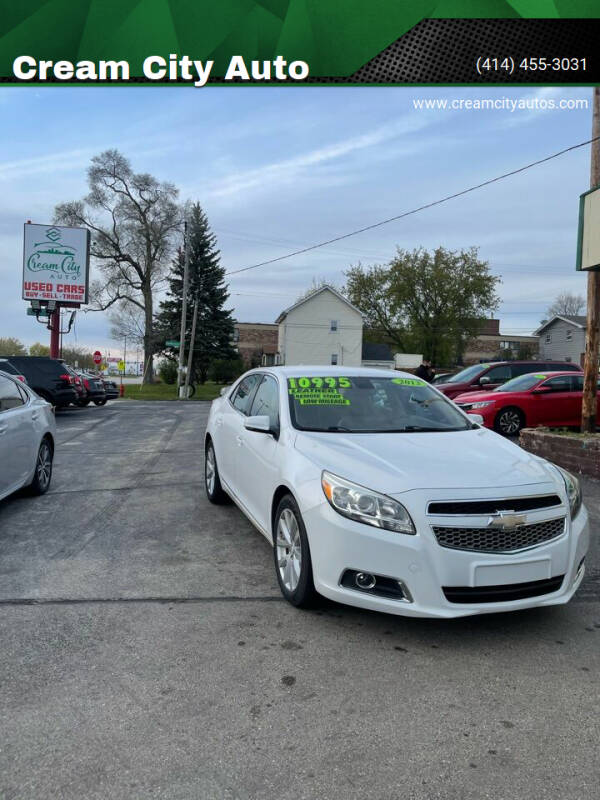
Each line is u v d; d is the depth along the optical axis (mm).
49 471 7316
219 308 49750
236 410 5852
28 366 17938
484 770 2316
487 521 3256
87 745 2439
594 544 5234
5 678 2941
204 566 4617
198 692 2842
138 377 83875
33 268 28656
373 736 2525
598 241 8680
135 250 50906
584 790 2209
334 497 3465
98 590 4102
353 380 5113
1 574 4391
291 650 3273
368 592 3357
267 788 2209
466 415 4988
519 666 3137
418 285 60875
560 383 12609
